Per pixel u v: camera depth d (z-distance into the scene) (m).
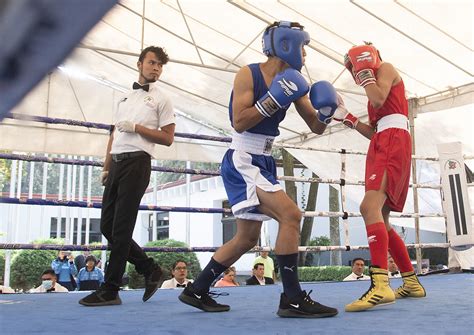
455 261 4.83
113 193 2.57
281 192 1.86
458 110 6.78
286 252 1.83
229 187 1.95
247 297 2.82
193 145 8.91
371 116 2.49
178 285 4.59
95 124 3.02
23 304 2.46
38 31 0.21
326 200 15.41
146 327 1.58
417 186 4.65
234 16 6.35
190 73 7.79
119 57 7.46
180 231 16.42
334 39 6.45
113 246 2.43
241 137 1.93
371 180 2.30
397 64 6.58
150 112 2.58
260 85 1.88
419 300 2.43
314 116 2.06
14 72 0.23
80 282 7.02
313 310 1.81
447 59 6.21
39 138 7.64
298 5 5.85
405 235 14.78
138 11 6.49
